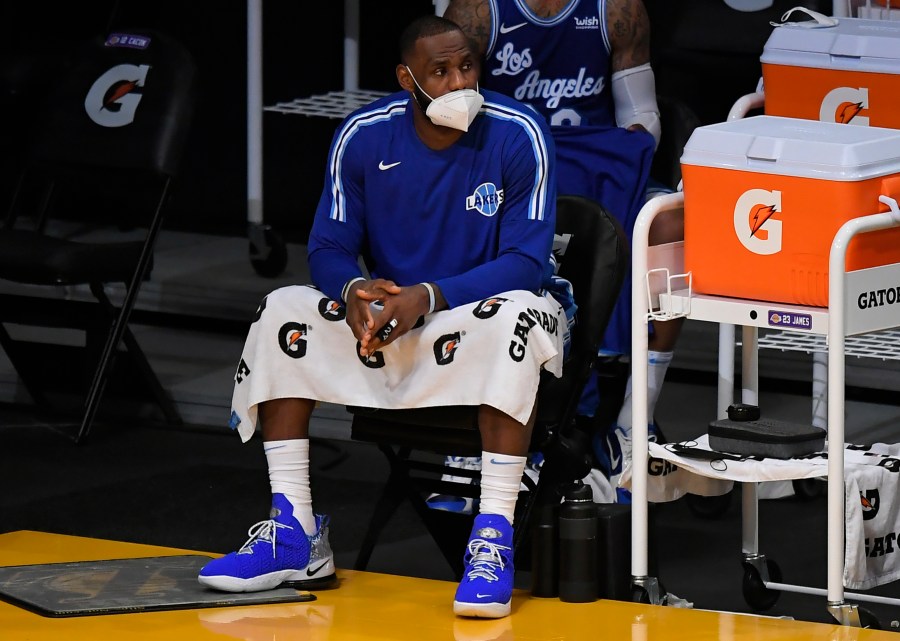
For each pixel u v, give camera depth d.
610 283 13.45
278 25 26.11
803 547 15.77
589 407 15.30
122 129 19.80
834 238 11.58
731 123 12.74
